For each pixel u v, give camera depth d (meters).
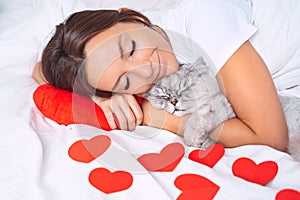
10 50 1.18
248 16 0.95
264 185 0.72
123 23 0.84
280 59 1.01
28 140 0.83
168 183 0.72
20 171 0.74
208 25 0.85
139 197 0.68
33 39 1.23
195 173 0.73
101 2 1.46
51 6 1.37
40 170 0.74
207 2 0.88
